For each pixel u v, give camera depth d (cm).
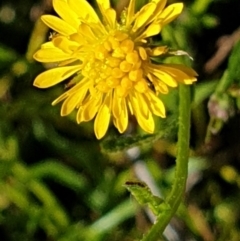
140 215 10
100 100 7
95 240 10
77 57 7
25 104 11
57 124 11
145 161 10
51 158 11
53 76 7
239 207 10
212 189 10
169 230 10
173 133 10
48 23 7
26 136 11
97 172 11
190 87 8
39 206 11
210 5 10
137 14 7
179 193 7
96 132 7
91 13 7
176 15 7
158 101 7
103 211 10
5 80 11
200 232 10
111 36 7
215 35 10
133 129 10
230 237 10
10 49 11
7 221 11
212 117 9
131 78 7
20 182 11
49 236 11
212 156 10
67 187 11
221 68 10
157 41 9
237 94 9
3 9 11
